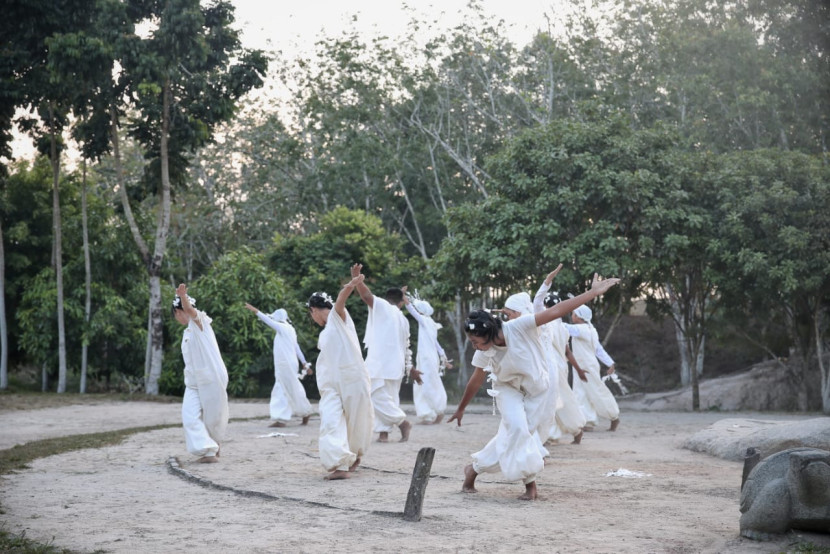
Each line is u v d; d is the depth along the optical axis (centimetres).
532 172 2212
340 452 803
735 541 561
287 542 544
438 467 909
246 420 1565
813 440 934
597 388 1383
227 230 3791
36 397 2239
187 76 2355
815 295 2166
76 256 2902
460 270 2286
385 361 1139
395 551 521
